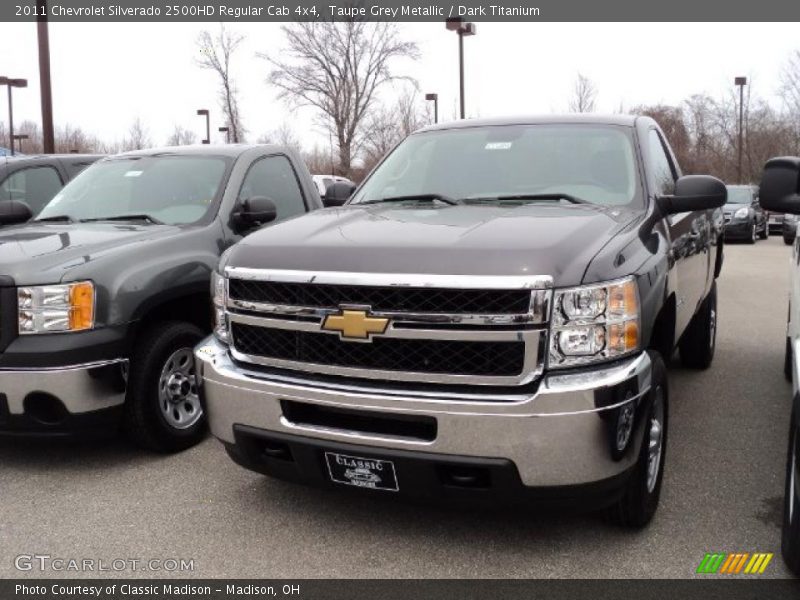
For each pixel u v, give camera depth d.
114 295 4.41
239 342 3.50
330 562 3.36
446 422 2.99
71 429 4.30
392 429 3.15
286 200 6.35
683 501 3.87
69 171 8.68
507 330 2.94
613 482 3.06
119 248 4.68
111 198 5.89
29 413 4.24
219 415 3.53
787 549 3.11
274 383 3.31
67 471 4.49
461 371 3.01
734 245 22.05
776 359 6.92
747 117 43.69
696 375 6.34
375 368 3.12
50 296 4.23
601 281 3.04
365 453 3.14
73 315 4.26
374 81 45.72
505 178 4.36
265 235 3.64
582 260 3.05
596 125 4.61
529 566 3.28
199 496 4.09
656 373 3.43
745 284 12.60
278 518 3.79
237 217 5.55
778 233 27.14
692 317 5.26
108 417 4.40
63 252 4.52
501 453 2.95
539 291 2.91
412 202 4.33
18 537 3.67
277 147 6.53
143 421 4.55
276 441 3.37
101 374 4.32
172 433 4.71
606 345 3.03
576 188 4.19
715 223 5.89
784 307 10.08
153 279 4.64
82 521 3.82
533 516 3.71
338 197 5.18
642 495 3.37
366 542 3.53
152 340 4.62
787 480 3.21
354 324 3.11
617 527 3.55
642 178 4.18
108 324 4.37
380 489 3.23
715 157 44.81
